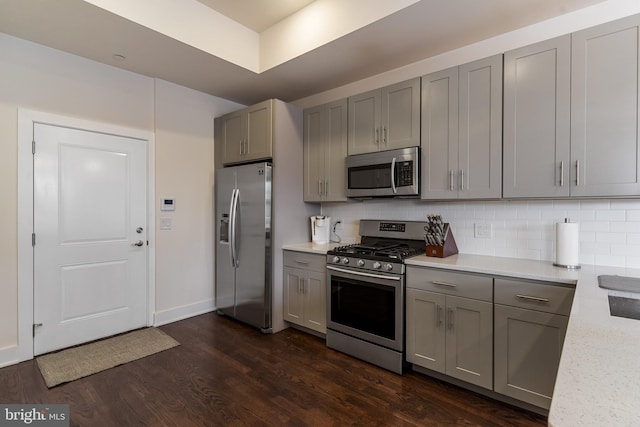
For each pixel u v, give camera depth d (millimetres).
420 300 2283
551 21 2209
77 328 2791
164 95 3305
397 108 2645
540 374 1820
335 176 3107
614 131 1763
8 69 2430
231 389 2158
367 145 2844
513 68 2084
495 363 1975
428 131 2469
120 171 3029
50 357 2559
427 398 2062
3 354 2418
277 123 3154
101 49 2627
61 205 2695
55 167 2658
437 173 2424
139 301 3176
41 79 2572
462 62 2592
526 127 2039
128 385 2195
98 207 2896
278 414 1907
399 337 2340
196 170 3594
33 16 2156
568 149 1896
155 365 2469
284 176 3230
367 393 2119
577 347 802
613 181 1770
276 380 2270
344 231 3434
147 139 3193
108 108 2936
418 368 2371
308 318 3016
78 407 1959
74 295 2771
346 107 3006
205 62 2857
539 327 1817
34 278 2561
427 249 2473
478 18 2189
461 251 2656
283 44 2854
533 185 2020
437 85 2420
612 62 1765
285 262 3217
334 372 2383
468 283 2066
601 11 2051
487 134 2191
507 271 1917
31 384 2189
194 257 3592
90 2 2023
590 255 2117
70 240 2746
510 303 1912
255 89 3514
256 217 3170
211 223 3742
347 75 3127
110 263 2980
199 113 3609
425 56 2738
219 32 2758
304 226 3463
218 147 3703
